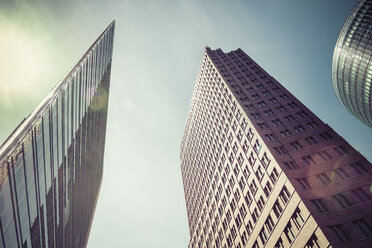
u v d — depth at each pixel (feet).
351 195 93.61
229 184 175.01
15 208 91.25
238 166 163.02
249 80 211.00
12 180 86.63
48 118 119.14
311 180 104.94
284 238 101.86
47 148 121.19
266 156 130.31
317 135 128.88
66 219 185.78
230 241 159.33
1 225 81.25
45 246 138.31
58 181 148.25
